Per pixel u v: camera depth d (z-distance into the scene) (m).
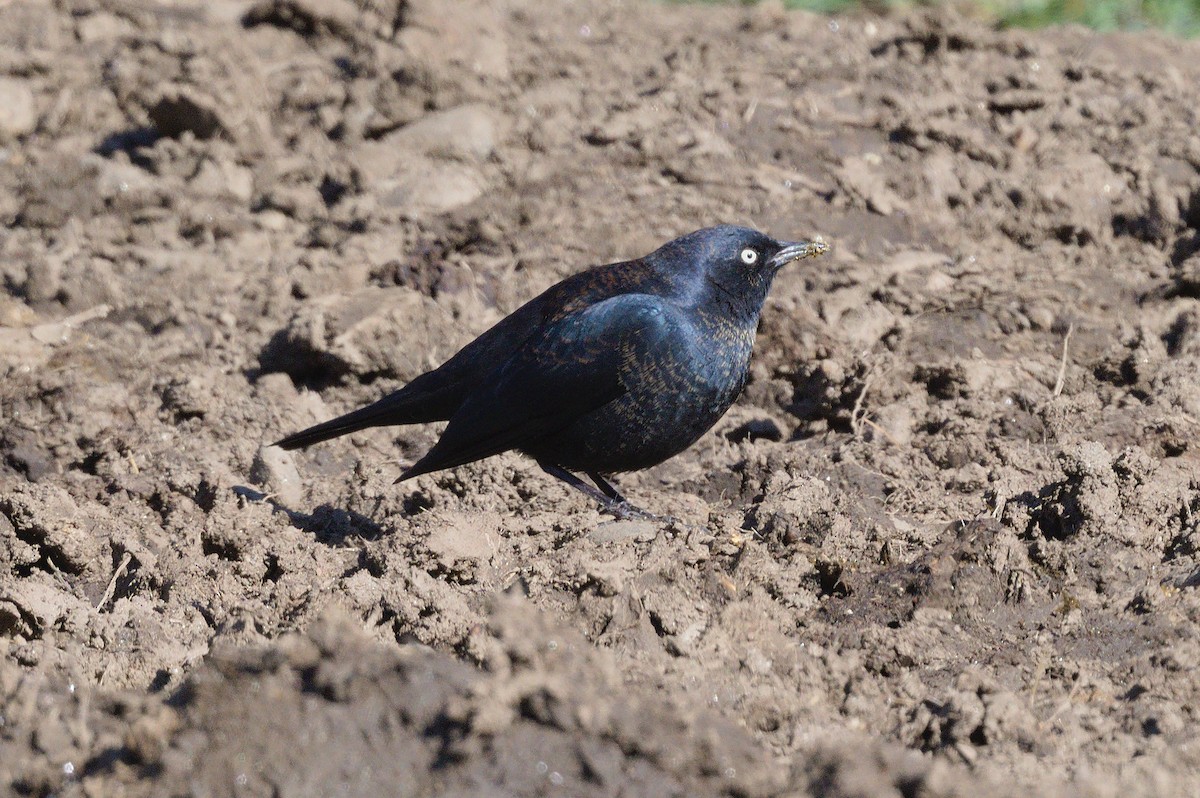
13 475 12.27
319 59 20.06
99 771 6.96
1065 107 17.91
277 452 11.84
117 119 18.77
